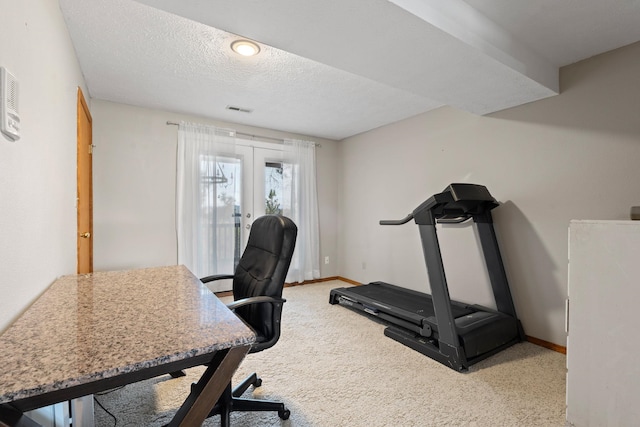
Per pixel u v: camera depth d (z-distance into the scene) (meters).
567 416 1.29
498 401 1.73
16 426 0.58
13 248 0.92
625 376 1.12
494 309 2.72
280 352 2.33
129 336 0.78
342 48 1.69
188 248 3.49
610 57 2.07
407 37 1.58
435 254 2.30
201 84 2.70
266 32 1.54
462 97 2.37
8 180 0.89
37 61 1.18
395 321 2.69
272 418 1.60
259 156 4.09
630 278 1.12
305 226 4.37
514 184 2.60
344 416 1.61
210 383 0.75
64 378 0.59
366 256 4.26
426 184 3.41
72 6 1.64
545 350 2.36
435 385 1.89
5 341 0.75
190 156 3.51
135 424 1.54
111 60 2.26
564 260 2.30
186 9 1.37
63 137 1.65
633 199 1.98
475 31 1.68
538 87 2.19
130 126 3.23
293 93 2.89
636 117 1.97
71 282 1.38
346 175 4.63
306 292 4.02
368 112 3.42
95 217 3.06
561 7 1.64
